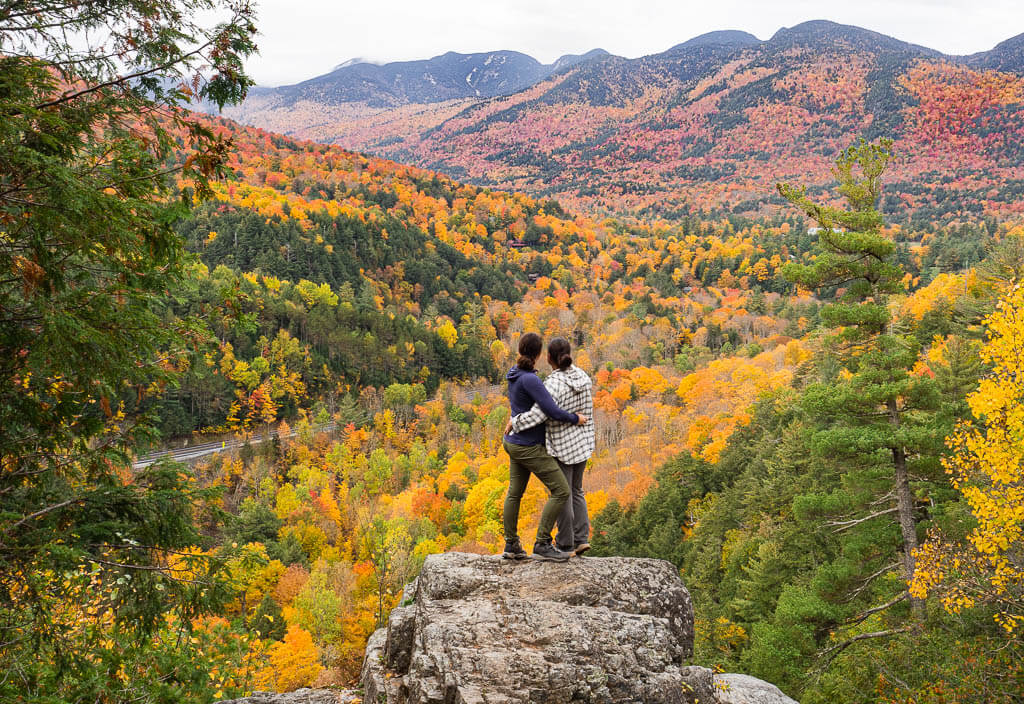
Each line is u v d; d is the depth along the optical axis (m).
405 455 80.62
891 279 14.36
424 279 162.50
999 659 9.41
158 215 4.76
